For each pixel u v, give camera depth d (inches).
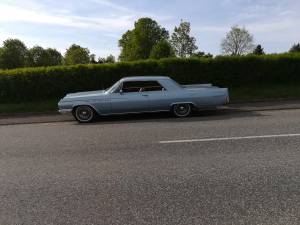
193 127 413.4
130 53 2566.4
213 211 193.0
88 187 237.1
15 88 711.7
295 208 191.6
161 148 323.6
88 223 188.1
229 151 301.1
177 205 202.7
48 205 212.8
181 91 503.8
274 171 246.8
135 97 506.0
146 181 241.8
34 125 507.8
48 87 715.4
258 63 729.0
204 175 246.7
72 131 437.4
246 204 199.0
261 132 364.2
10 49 3496.6
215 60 719.7
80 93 538.6
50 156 319.6
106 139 374.9
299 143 315.3
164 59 714.2
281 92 662.5
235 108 554.9
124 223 185.8
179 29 2208.4
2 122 547.2
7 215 202.7
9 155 332.5
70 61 3078.2
